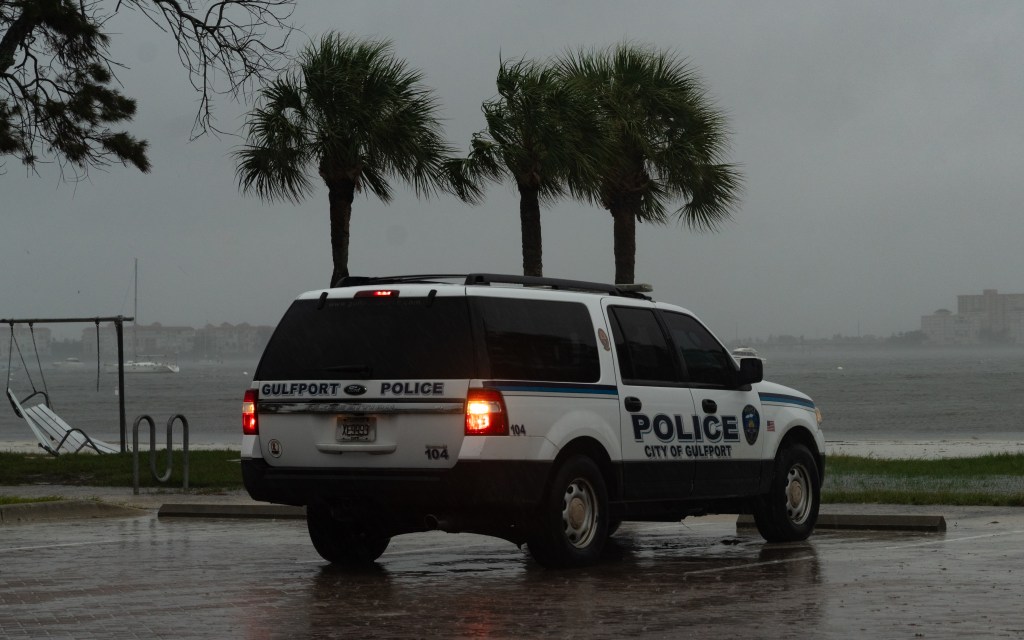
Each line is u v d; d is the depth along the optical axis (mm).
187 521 15102
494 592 9297
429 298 10211
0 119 24734
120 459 25578
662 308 11875
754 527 14148
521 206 27688
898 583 9516
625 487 10953
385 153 26906
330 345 10477
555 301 10727
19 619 8234
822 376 190000
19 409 29172
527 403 10117
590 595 9102
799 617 8078
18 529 14180
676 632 7613
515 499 9961
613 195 29938
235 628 7879
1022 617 7977
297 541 12883
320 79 26297
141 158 25938
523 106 26906
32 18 24500
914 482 20422
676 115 29516
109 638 7570
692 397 11734
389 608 8609
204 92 25672
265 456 10648
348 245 27047
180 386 182500
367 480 10109
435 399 9969
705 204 30297
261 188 27094
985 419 70375
